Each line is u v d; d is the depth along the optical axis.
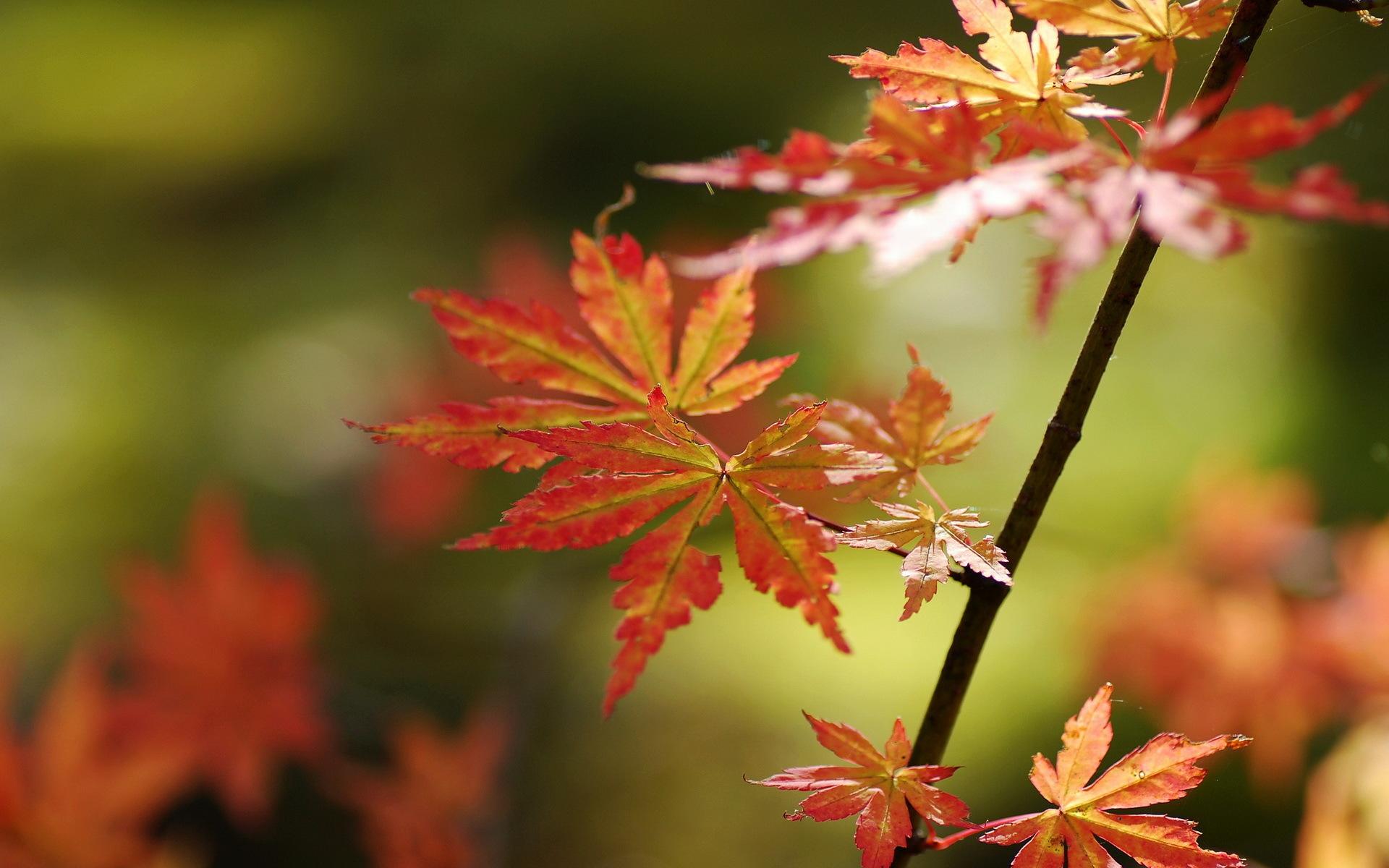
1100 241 0.75
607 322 0.83
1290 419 2.11
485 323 0.83
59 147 3.91
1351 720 1.25
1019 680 1.89
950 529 0.81
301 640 1.29
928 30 3.03
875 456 0.80
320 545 2.14
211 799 1.74
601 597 2.08
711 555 0.81
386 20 4.00
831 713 1.93
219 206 3.61
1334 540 1.40
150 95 4.20
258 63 4.13
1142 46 0.80
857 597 2.19
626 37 3.35
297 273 3.18
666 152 2.99
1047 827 0.80
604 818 1.82
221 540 1.28
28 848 1.06
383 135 3.52
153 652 1.25
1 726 1.07
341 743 1.68
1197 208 0.75
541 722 1.94
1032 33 0.81
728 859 1.74
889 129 0.77
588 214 2.90
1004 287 2.32
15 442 2.63
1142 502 2.01
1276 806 1.62
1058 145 0.77
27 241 3.59
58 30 4.63
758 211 2.58
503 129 3.26
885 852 0.79
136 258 3.46
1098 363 0.80
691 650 2.12
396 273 2.99
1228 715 1.29
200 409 2.70
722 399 0.83
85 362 2.94
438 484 2.08
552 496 0.80
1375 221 0.75
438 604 1.90
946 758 1.81
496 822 1.27
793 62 3.12
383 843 1.27
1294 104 2.10
